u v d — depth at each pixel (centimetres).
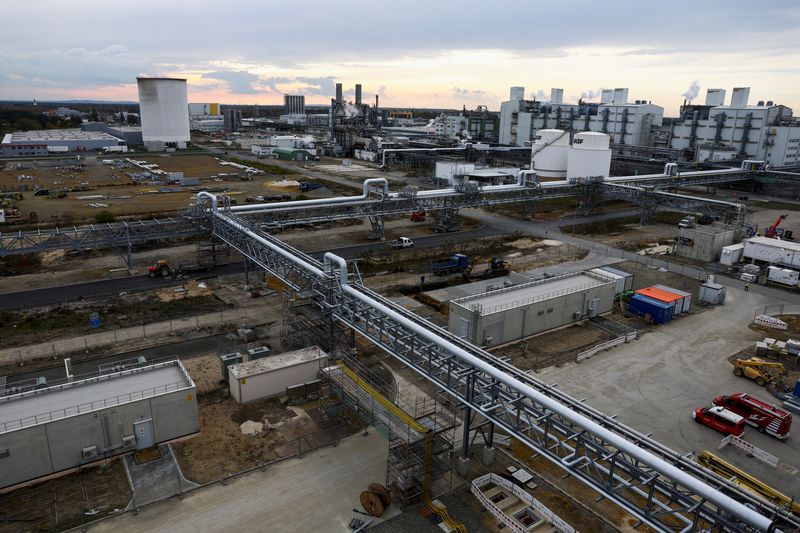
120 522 2920
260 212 7675
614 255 8512
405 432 3206
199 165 19062
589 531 2916
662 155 18862
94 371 4512
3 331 5275
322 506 3075
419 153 19025
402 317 3675
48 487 3197
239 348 5016
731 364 4934
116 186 14362
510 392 3109
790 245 7850
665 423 3969
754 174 14875
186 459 3456
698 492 2161
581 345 5278
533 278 7019
